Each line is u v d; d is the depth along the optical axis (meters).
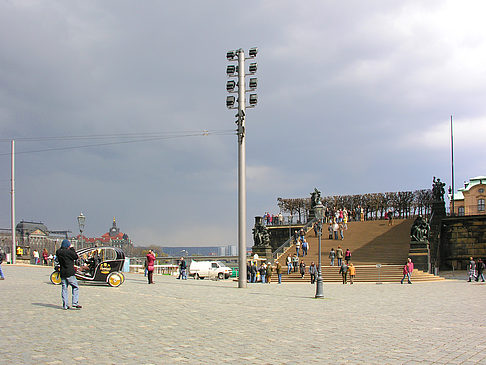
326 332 15.16
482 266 45.72
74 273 18.69
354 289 35.69
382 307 22.66
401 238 59.94
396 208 90.19
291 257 54.22
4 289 25.66
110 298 22.78
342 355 11.85
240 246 33.91
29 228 134.88
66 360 10.81
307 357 11.58
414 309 21.88
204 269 58.09
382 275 47.31
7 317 16.25
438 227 62.44
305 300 25.92
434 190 65.50
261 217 69.69
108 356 11.29
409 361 11.29
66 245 18.84
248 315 18.77
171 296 24.98
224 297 25.83
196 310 19.75
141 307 19.94
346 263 50.94
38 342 12.57
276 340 13.66
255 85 34.84
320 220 28.44
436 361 11.31
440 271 60.78
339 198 95.12
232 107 35.16
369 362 11.15
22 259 66.12
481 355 11.99
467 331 15.65
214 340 13.46
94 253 31.52
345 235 64.81
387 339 14.07
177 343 12.93
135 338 13.44
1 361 10.55
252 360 11.20
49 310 18.03
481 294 30.66
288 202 101.00
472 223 62.50
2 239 96.31
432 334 15.01
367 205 92.12
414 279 46.09
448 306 23.25
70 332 14.02
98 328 14.77
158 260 86.50
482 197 81.12
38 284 29.09
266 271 48.47
